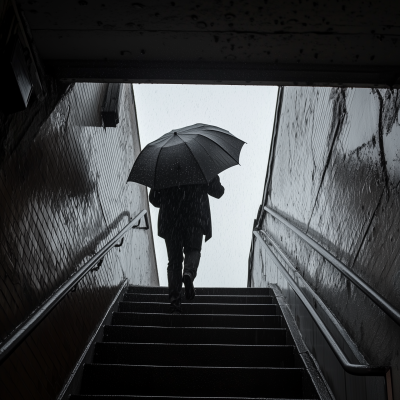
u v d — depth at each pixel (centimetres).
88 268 370
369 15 200
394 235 242
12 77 204
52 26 214
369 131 282
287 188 562
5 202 241
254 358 411
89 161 432
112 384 373
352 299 307
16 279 259
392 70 235
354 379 281
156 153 426
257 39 219
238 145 453
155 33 217
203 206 431
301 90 491
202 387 368
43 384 300
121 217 600
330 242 367
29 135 263
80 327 395
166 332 454
